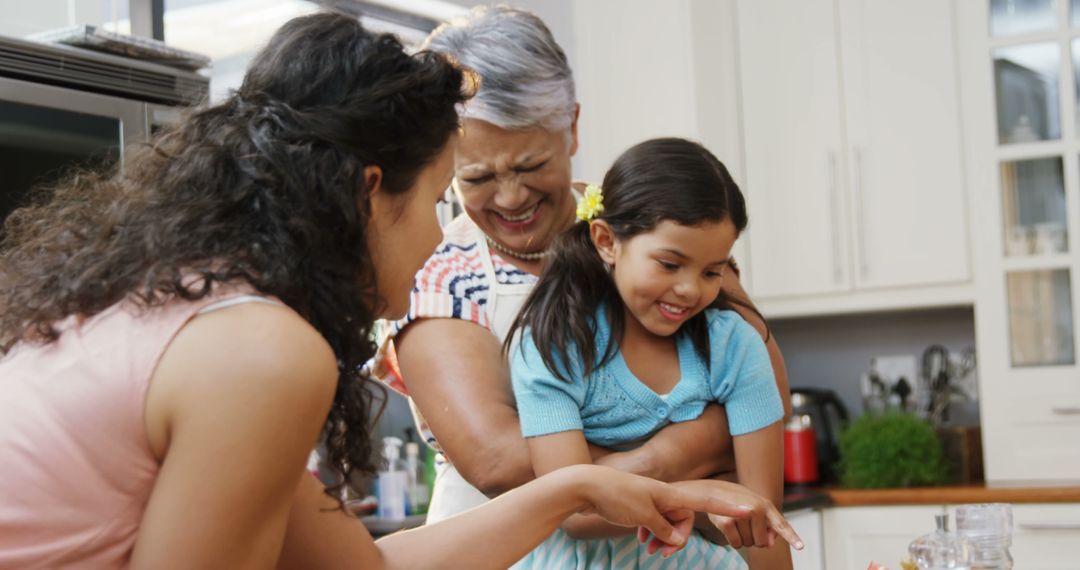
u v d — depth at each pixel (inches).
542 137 62.6
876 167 155.8
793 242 159.9
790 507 135.0
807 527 141.4
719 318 60.1
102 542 36.7
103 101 89.7
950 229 152.2
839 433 154.5
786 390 66.3
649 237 56.4
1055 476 145.8
